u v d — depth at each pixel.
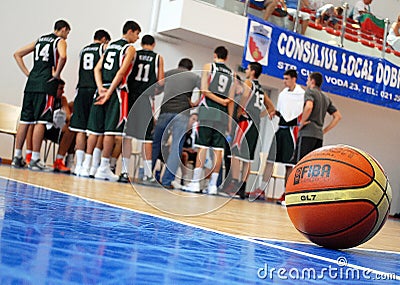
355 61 7.80
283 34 7.10
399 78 8.25
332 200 1.48
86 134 5.40
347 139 9.23
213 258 1.05
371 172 1.49
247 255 1.17
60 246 0.92
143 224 1.55
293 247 1.50
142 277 0.74
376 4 8.37
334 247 1.58
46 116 5.12
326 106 5.70
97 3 7.20
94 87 5.31
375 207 1.48
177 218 2.01
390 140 9.73
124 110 5.11
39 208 1.60
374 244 2.15
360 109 9.34
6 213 1.35
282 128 5.75
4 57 6.62
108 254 0.91
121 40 5.14
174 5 7.15
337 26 7.68
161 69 5.25
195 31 7.05
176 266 0.88
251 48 6.84
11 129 5.78
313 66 7.40
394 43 8.25
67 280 0.65
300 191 1.54
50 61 5.10
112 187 3.69
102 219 1.53
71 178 4.29
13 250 0.81
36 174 4.12
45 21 6.88
